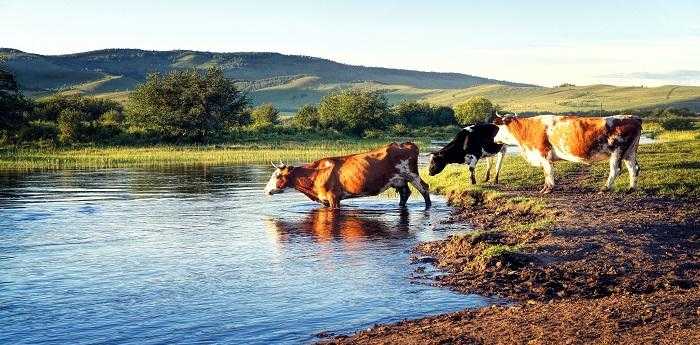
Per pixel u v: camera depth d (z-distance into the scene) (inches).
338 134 3718.0
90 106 4168.3
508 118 911.7
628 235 589.6
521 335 363.6
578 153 844.6
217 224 772.0
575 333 358.6
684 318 372.8
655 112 6481.3
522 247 556.7
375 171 886.4
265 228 740.7
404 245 633.6
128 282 507.8
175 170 1637.6
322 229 729.0
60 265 563.2
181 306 446.9
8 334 393.4
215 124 3169.3
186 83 3198.8
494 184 967.6
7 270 545.3
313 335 391.5
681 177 875.4
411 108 5191.9
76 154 2234.3
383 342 370.0
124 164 1861.5
